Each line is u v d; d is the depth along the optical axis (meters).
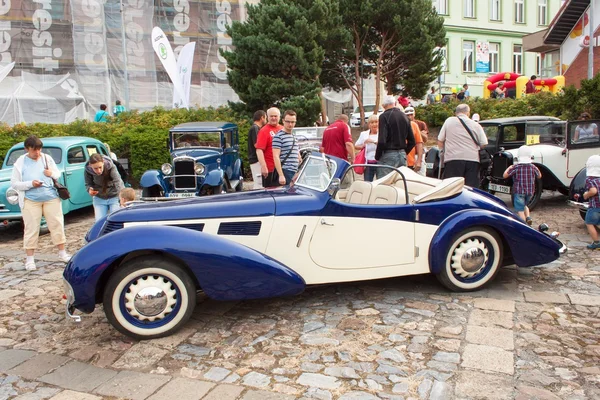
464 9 32.41
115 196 7.02
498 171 9.06
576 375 3.28
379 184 5.15
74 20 18.84
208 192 9.93
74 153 9.86
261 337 4.00
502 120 10.35
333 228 4.52
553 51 26.09
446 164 7.36
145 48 20.05
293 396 3.12
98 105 19.34
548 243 4.96
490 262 4.91
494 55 33.91
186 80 16.98
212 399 3.12
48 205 6.50
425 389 3.15
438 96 24.14
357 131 19.66
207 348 3.86
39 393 3.28
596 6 21.25
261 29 15.40
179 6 20.64
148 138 13.60
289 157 7.09
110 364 3.66
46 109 18.52
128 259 4.11
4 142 13.16
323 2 15.48
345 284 5.21
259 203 4.45
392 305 4.59
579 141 8.95
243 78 15.74
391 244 4.66
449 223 4.71
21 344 4.09
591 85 15.83
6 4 18.30
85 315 4.70
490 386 3.16
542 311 4.36
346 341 3.88
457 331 3.98
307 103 14.52
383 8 16.28
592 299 4.61
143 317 4.00
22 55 18.52
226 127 10.87
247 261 4.06
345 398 3.08
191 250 3.94
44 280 5.91
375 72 18.59
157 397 3.17
